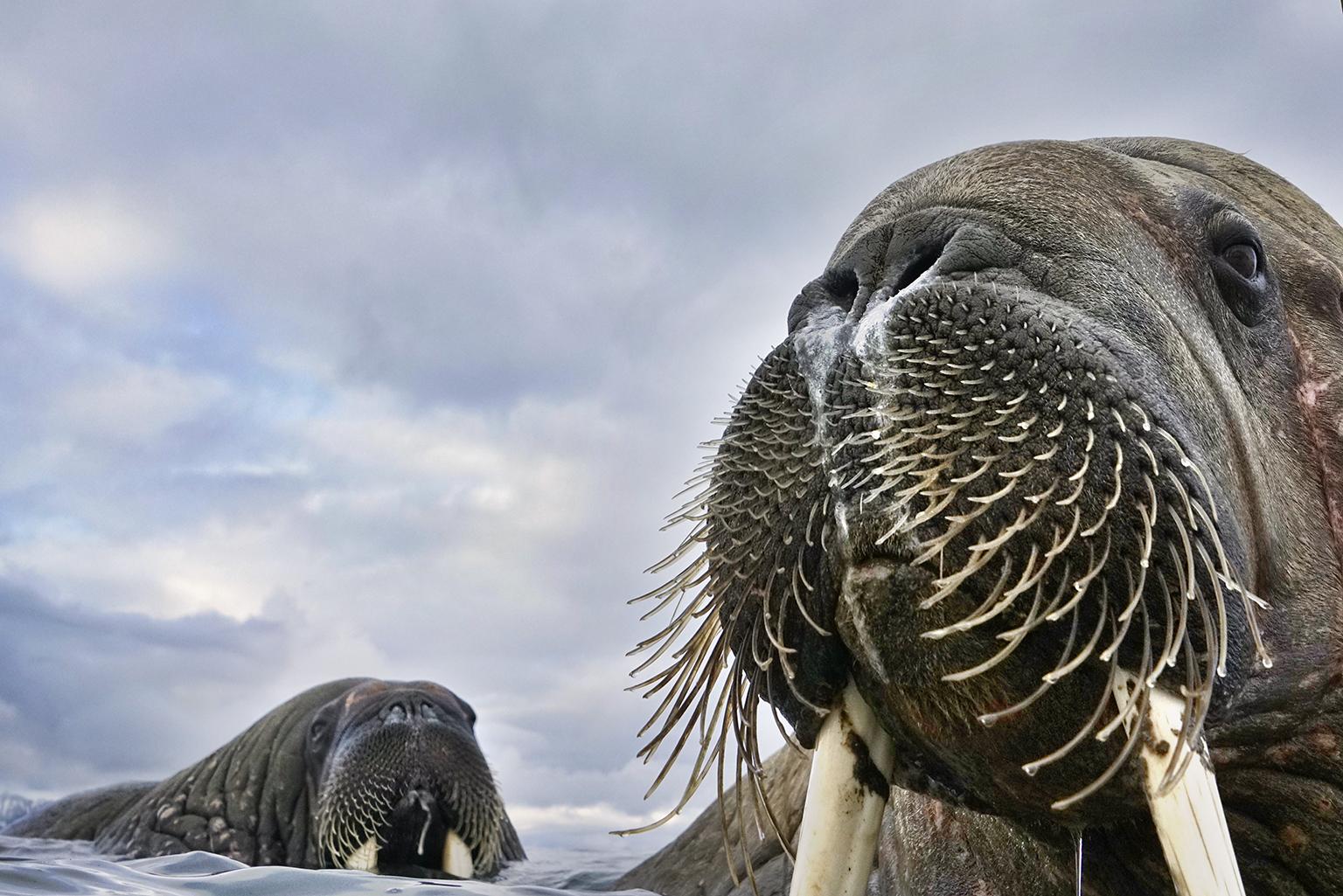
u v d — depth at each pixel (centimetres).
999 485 64
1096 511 63
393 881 141
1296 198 104
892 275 74
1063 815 72
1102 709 60
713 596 77
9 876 131
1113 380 65
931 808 98
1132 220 82
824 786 72
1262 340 87
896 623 67
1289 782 79
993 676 65
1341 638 80
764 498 72
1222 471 72
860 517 67
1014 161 82
